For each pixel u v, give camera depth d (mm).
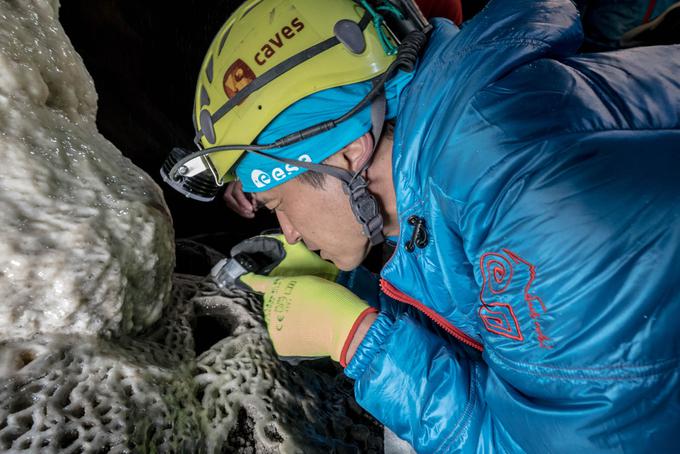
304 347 1199
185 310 1333
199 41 2490
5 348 943
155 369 1062
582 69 777
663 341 641
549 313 694
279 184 992
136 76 2029
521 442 821
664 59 800
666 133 668
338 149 925
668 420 670
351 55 891
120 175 1184
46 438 849
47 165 1013
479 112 764
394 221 1104
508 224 715
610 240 642
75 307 969
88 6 1757
